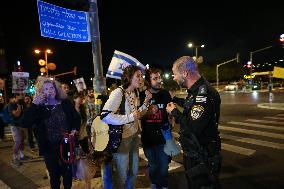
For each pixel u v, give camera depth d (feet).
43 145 13.55
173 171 19.93
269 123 39.93
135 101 12.91
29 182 19.13
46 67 76.64
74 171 14.32
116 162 12.65
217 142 9.41
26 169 22.20
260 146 25.98
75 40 17.43
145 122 14.39
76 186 17.04
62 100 13.93
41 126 13.53
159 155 14.55
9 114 23.32
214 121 9.34
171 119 14.65
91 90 25.53
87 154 14.28
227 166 20.54
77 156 14.39
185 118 9.43
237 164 20.89
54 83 13.64
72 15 17.20
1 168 22.85
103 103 13.52
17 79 39.34
